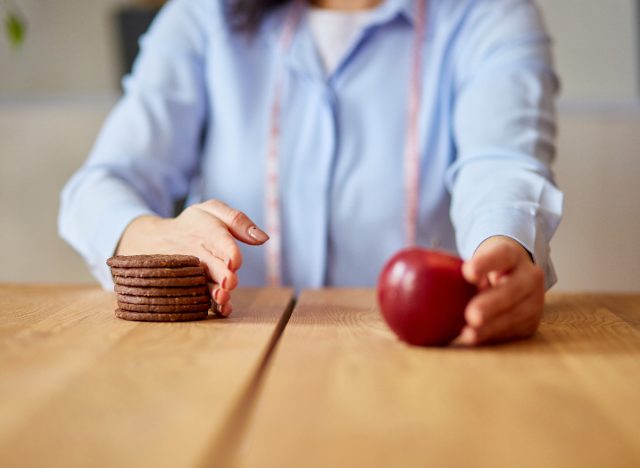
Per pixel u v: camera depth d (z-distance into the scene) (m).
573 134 3.08
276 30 1.71
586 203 3.09
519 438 0.57
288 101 1.67
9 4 3.29
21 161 3.24
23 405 0.65
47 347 0.86
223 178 1.70
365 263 1.66
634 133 3.06
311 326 1.00
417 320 0.85
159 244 1.13
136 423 0.60
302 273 1.67
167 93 1.68
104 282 1.32
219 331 0.95
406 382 0.73
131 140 1.62
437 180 1.65
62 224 1.41
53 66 3.34
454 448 0.55
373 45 1.67
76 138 3.23
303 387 0.71
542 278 0.91
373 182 1.64
